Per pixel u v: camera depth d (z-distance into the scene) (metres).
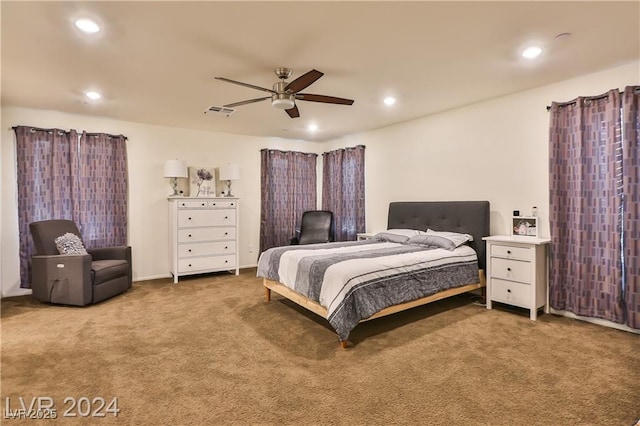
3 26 2.31
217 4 2.08
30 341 2.84
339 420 1.80
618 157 3.02
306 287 3.12
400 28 2.40
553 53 2.81
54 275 3.78
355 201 5.95
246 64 2.99
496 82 3.49
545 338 2.86
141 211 5.16
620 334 2.94
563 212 3.40
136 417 1.83
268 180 6.20
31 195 4.30
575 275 3.29
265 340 2.87
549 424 1.76
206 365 2.42
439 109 4.48
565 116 3.39
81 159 4.64
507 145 3.91
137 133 5.12
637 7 2.14
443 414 1.85
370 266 2.97
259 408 1.91
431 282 3.35
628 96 2.93
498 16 2.25
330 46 2.67
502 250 3.53
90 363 2.45
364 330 3.08
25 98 3.91
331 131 5.83
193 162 5.60
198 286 4.76
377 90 3.71
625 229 2.97
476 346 2.71
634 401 1.94
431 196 4.77
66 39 2.52
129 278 4.52
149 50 2.71
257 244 6.27
